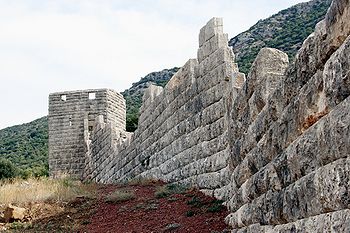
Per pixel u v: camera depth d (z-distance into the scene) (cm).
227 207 1452
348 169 502
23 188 2338
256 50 7175
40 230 1731
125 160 2964
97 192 2370
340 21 522
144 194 2058
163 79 10562
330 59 547
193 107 1886
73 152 4453
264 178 826
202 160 1784
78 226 1719
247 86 975
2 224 1867
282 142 729
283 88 725
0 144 8962
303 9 8300
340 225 516
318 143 581
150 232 1449
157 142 2373
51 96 4559
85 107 4478
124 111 4778
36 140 8781
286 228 702
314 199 591
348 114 502
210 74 1728
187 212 1543
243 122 1021
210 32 1733
